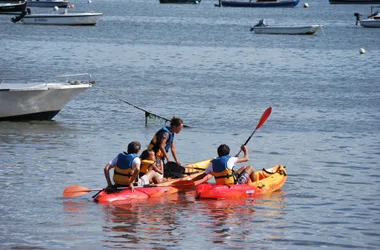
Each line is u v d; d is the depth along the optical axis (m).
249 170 31.77
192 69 84.88
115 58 96.00
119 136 44.75
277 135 46.06
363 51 108.19
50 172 34.47
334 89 69.56
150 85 69.69
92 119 50.69
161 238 24.45
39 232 24.83
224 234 25.08
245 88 69.12
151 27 154.62
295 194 31.05
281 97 63.41
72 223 25.95
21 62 88.94
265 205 29.08
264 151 41.03
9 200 29.00
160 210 27.91
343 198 30.58
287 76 79.81
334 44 123.81
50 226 25.55
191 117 52.31
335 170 36.25
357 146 42.78
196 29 152.12
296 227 26.16
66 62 90.19
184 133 46.19
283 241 24.53
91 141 42.81
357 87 71.44
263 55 103.88
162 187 30.22
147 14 199.50
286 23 177.38
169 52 105.19
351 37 138.50
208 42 123.50
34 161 36.81
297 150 41.38
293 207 28.88
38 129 46.28
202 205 28.80
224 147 30.58
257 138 44.97
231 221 26.67
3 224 25.67
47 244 23.58
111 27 151.25
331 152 40.88
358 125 50.19
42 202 28.81
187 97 62.25
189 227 25.78
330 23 178.00
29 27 143.75
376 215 28.03
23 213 27.16
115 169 29.58
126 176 29.27
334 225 26.56
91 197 29.77
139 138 44.28
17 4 168.25
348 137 45.66
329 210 28.59
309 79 77.50
